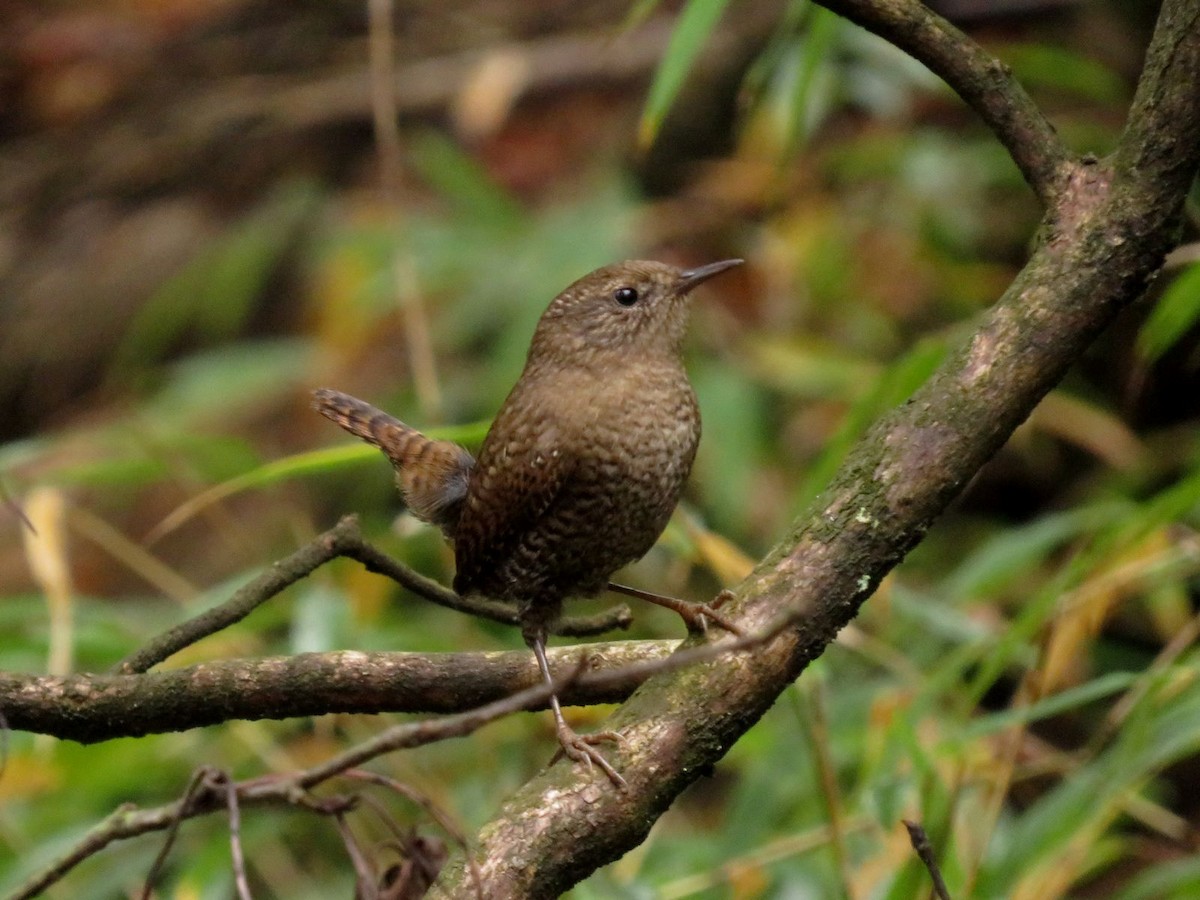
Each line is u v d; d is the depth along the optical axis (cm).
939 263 1309
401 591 1062
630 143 1530
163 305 1557
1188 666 671
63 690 498
